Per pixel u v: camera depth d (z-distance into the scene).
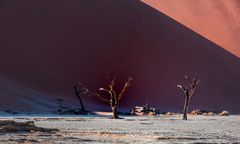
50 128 41.69
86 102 100.06
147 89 110.12
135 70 113.81
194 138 35.81
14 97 86.81
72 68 108.06
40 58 106.94
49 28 114.31
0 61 102.50
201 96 115.94
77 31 116.75
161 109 105.50
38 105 87.69
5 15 112.44
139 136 36.72
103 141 32.50
